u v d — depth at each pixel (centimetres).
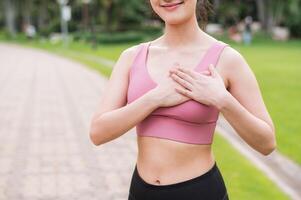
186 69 205
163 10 215
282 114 1047
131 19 4722
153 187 213
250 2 5194
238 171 621
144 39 4150
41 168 675
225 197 222
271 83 1550
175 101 205
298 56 2589
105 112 222
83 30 5094
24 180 621
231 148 738
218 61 214
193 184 211
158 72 215
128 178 629
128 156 737
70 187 593
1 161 711
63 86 1641
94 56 2959
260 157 731
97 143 223
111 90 227
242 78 215
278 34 4556
